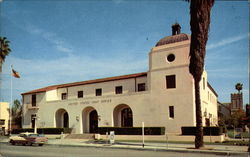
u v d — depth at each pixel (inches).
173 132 1127.6
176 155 623.8
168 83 1194.0
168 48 1212.5
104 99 1371.8
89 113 1510.8
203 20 761.0
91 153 675.4
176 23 1332.4
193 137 1023.6
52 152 709.3
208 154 658.8
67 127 1576.0
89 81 1630.2
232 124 2257.6
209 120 1403.8
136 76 1365.7
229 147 791.7
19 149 819.4
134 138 1159.6
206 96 1330.0
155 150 761.6
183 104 1125.1
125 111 1366.9
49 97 1651.1
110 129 1247.5
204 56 780.6
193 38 778.8
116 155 622.8
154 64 1245.7
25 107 1732.3
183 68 1151.0
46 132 1491.1
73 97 1605.6
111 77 1558.8
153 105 1205.1
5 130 1937.7
